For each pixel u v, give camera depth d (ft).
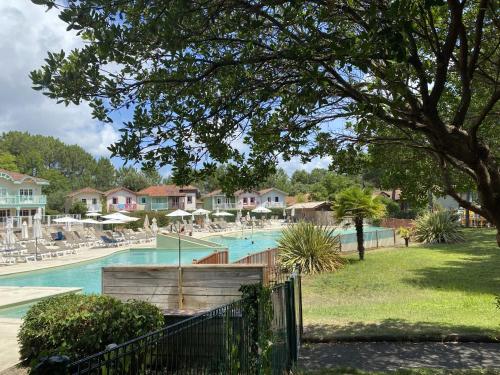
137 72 14.70
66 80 13.14
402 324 32.45
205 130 17.06
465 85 15.69
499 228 16.85
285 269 56.59
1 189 191.11
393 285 49.14
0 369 21.94
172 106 16.46
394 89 14.21
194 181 18.20
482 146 16.20
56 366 6.86
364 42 11.98
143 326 20.86
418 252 75.77
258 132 19.79
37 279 69.46
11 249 83.20
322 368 24.49
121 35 12.59
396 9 10.81
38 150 351.05
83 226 183.52
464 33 14.58
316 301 43.68
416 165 25.58
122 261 90.12
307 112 18.40
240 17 14.29
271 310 18.56
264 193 293.84
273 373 18.93
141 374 9.80
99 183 389.60
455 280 50.62
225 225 191.93
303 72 14.61
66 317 20.49
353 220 69.72
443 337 29.07
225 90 17.40
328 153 23.49
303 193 336.49
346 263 63.98
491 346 27.76
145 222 151.84
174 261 88.99
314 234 61.41
